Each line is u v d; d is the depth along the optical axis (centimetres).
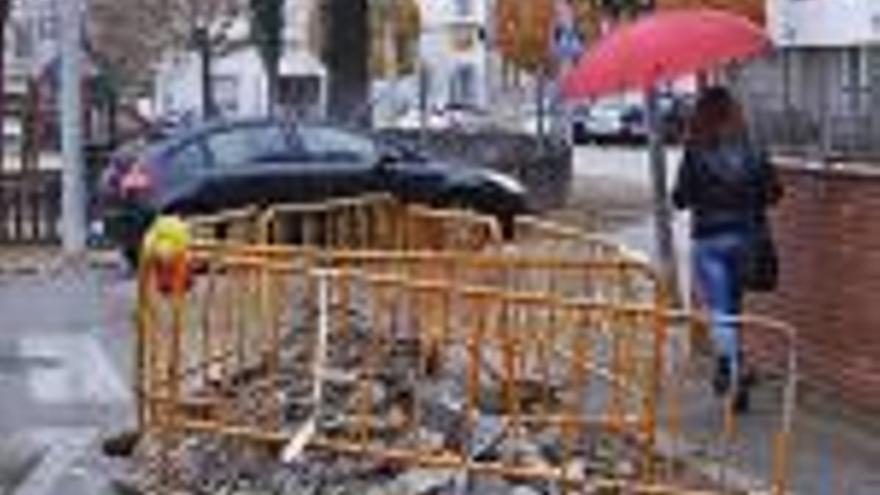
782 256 1586
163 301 1269
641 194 4466
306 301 1282
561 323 1211
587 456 1171
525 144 4156
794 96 1653
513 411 1177
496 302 1180
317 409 1195
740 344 1487
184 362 1277
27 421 1548
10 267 2919
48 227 3281
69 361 1891
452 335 1238
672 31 1453
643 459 1160
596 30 3027
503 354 1202
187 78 8625
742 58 1491
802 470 1270
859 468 1280
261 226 1569
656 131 1761
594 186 4769
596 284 1366
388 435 1195
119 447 1362
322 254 1297
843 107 1559
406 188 3012
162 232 1245
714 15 1477
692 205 1512
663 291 1321
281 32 5825
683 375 1456
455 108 7300
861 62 1533
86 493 1270
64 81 3114
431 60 8350
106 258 3031
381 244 1741
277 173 2914
